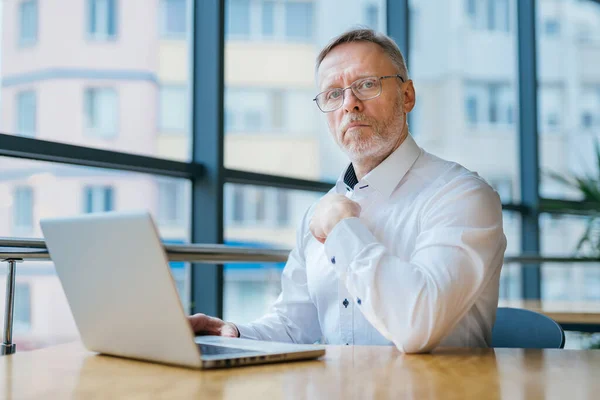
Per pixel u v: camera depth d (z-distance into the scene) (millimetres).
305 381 855
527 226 4539
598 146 4359
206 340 1162
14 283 1378
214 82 2836
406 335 1111
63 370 958
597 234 3854
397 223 1482
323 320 1564
